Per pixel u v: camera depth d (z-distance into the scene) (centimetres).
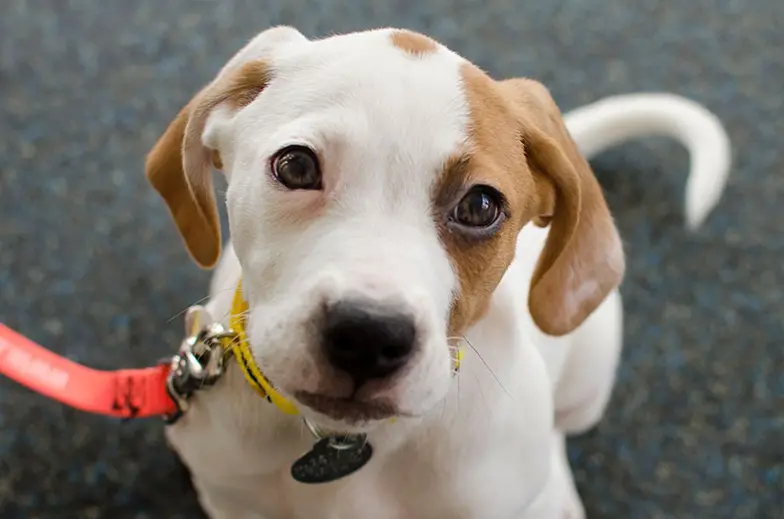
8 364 139
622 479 188
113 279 205
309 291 92
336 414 94
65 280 204
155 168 127
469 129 98
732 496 186
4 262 205
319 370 91
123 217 216
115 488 176
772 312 214
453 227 100
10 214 213
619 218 229
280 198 97
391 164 95
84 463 179
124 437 182
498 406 121
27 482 175
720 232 228
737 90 260
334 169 96
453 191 97
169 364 140
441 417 118
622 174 238
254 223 100
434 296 95
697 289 217
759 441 194
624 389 201
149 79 244
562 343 150
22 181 219
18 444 180
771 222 231
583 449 192
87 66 245
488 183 99
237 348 113
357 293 88
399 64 98
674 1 281
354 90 96
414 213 96
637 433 195
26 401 185
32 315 198
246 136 104
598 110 212
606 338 164
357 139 94
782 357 207
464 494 124
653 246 224
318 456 120
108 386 140
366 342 88
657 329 210
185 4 262
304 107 99
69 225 213
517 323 125
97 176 222
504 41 264
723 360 206
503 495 127
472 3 273
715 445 193
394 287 90
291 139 97
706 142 205
